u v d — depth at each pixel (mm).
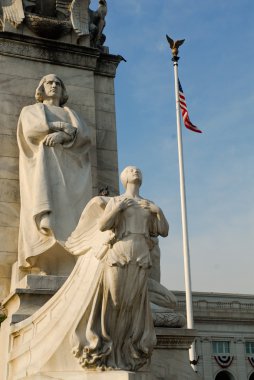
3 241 11094
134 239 7031
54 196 10688
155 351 9438
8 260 10992
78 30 13289
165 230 7293
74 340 7027
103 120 13188
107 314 7066
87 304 7125
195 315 38750
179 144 19781
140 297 7113
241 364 38969
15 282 10398
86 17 13656
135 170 7559
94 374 6844
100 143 12922
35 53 12805
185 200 19406
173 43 21297
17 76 12484
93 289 7129
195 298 39750
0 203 11344
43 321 8086
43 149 10992
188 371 9539
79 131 11414
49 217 10328
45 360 7422
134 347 7113
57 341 7398
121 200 7137
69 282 7805
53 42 13008
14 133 12023
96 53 13398
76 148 11406
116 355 7059
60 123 11273
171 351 9578
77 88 12961
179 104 20500
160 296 10367
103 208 7758
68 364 7180
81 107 12836
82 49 13242
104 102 13391
